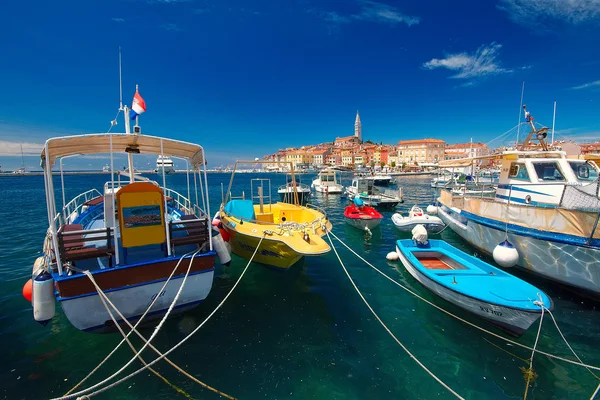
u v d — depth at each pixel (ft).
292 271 30.63
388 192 85.15
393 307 24.09
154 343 19.03
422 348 19.07
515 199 34.30
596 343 19.47
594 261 23.27
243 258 31.81
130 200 18.60
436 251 31.48
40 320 16.75
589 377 16.70
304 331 20.70
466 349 19.04
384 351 18.76
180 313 21.95
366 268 32.68
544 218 26.78
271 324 21.45
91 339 19.25
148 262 18.74
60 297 16.75
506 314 19.33
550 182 32.01
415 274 27.94
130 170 27.07
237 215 31.17
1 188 146.20
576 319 22.13
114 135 19.38
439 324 21.70
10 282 27.86
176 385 15.83
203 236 21.57
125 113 25.66
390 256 35.27
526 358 18.24
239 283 27.94
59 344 18.72
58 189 141.79
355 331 20.81
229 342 19.33
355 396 15.31
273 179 288.92
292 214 38.11
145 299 19.04
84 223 29.73
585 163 31.40
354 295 26.09
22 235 47.67
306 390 15.62
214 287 27.07
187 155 27.17
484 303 20.13
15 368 16.67
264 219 37.04
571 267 24.77
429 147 405.59
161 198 19.54
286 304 24.31
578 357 18.22
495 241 32.22
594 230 23.22
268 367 17.20
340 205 86.74
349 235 48.01
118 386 15.66
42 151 18.76
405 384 16.16
